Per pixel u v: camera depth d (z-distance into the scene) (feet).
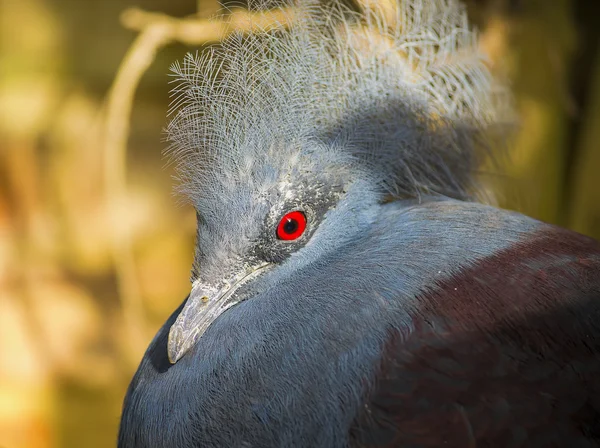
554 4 6.60
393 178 6.12
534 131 6.59
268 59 6.05
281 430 5.92
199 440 5.95
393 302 5.95
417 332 5.92
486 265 5.97
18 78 8.62
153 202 8.08
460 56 6.19
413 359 5.90
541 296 5.94
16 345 7.88
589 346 5.90
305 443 5.90
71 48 8.55
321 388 5.91
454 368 5.89
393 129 6.12
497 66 6.42
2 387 7.56
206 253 6.05
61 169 8.55
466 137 6.18
